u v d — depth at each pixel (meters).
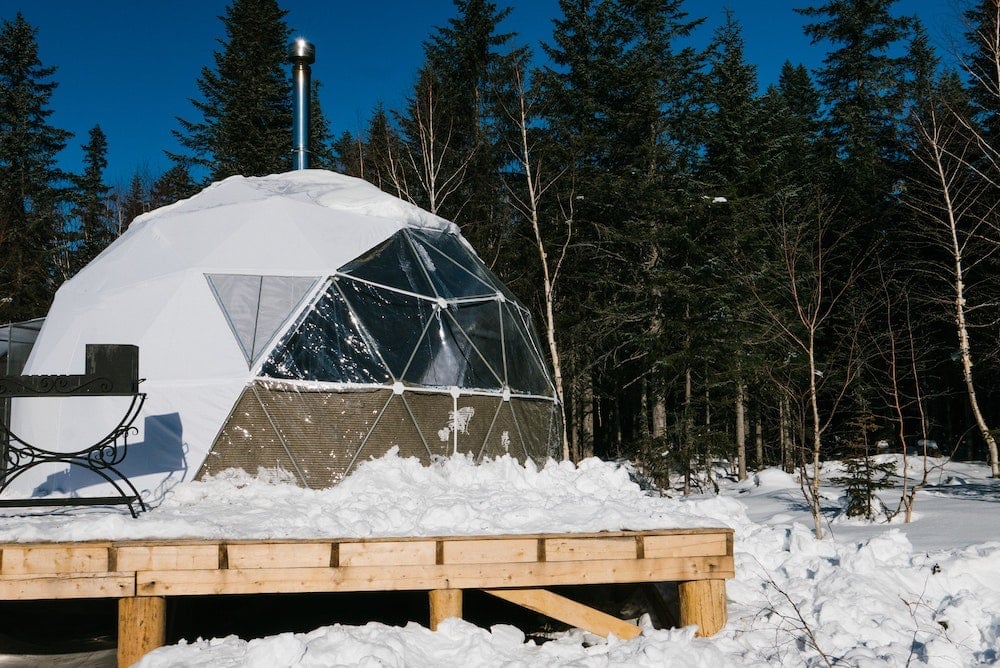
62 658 6.25
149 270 9.90
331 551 5.53
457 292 10.91
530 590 5.91
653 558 5.92
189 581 5.37
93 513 6.83
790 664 5.14
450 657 5.16
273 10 34.28
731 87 25.33
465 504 6.61
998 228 19.27
